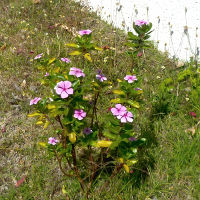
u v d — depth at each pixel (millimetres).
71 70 636
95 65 1137
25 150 828
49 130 884
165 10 1308
